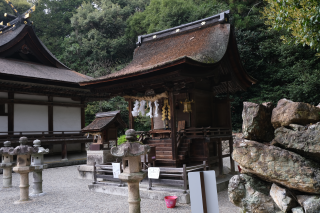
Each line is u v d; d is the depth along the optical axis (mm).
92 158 10891
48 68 18609
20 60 17688
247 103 3717
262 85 17891
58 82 16156
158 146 9531
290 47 16281
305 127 3227
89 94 17797
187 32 11203
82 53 31969
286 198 3229
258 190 3654
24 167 6918
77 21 34062
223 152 16172
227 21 10258
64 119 17141
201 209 2773
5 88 14023
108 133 11062
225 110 10445
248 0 21875
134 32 31453
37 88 15070
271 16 6926
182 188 6781
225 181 8312
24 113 15109
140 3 37688
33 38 18078
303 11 5648
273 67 18188
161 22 25109
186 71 8023
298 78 15102
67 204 6641
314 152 3070
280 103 3553
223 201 6516
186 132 9273
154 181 7004
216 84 10531
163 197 6586
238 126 19062
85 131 11047
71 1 40562
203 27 10734
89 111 26250
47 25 36812
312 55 16234
